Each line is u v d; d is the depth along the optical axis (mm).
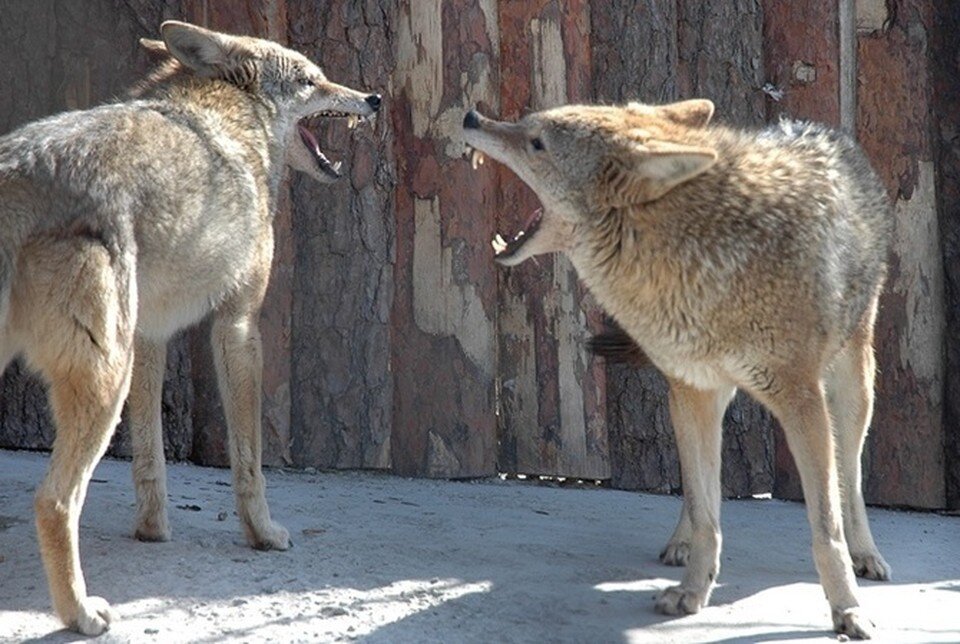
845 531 9109
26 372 11352
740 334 7539
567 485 11844
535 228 8305
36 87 11469
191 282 8281
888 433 11906
